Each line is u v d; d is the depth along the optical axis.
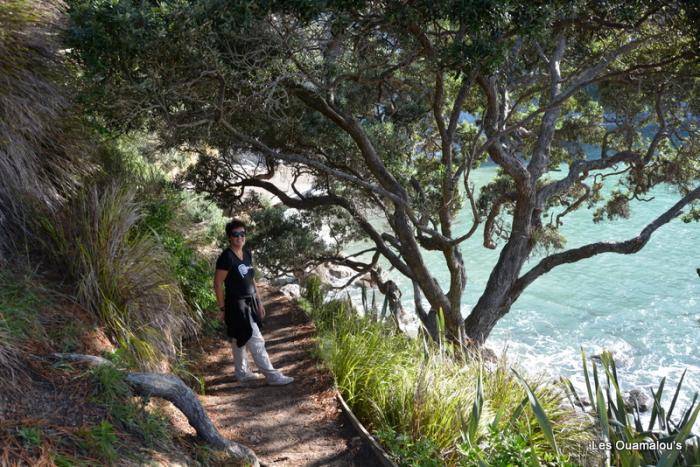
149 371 5.14
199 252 9.30
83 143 6.67
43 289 5.07
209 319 8.34
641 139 17.94
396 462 5.16
